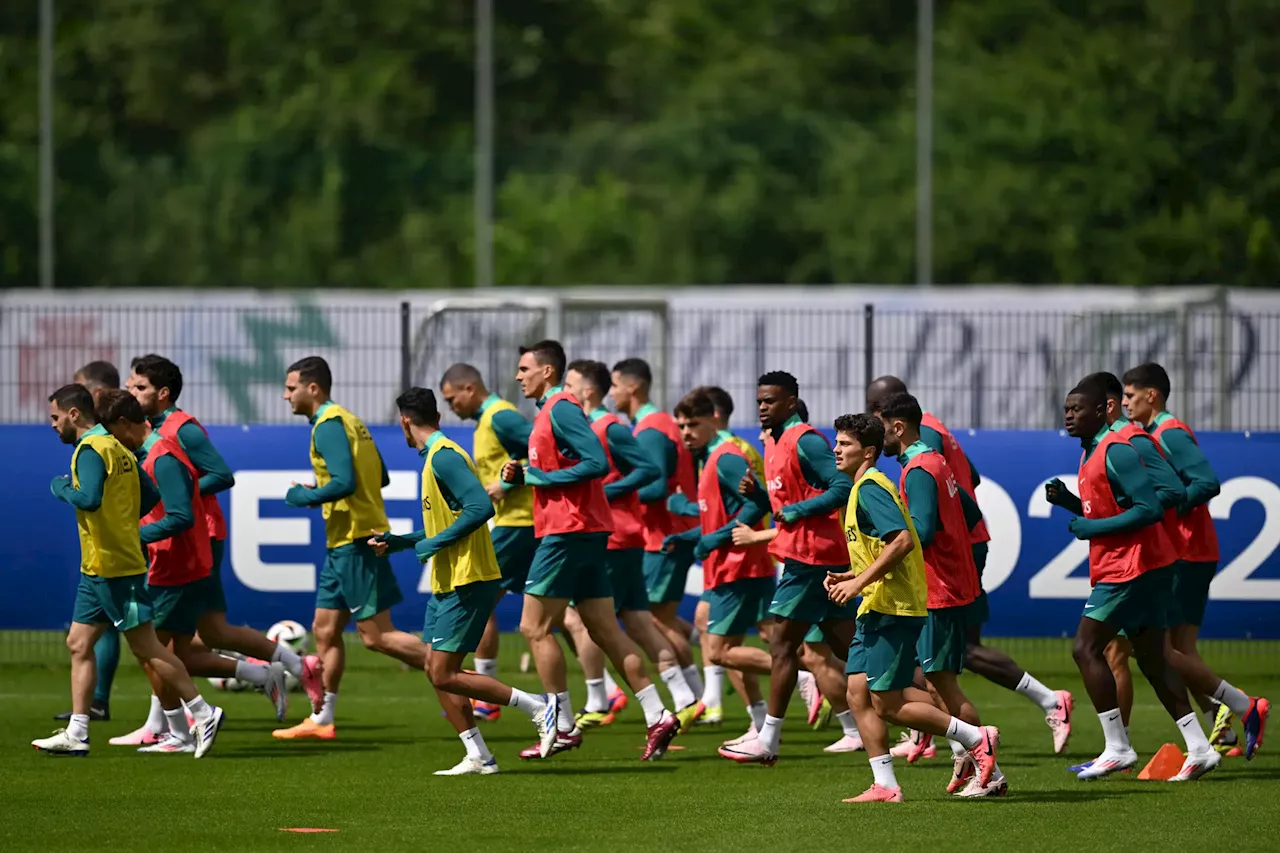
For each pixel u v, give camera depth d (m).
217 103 146.12
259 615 53.19
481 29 110.94
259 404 73.88
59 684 50.75
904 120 135.38
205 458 37.88
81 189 137.00
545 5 149.00
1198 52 133.12
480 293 75.25
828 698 37.34
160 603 37.66
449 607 33.97
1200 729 33.75
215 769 35.28
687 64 146.38
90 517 35.59
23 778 33.94
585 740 40.28
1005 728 42.56
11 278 133.88
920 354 70.62
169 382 38.03
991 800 31.34
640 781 33.84
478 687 34.56
